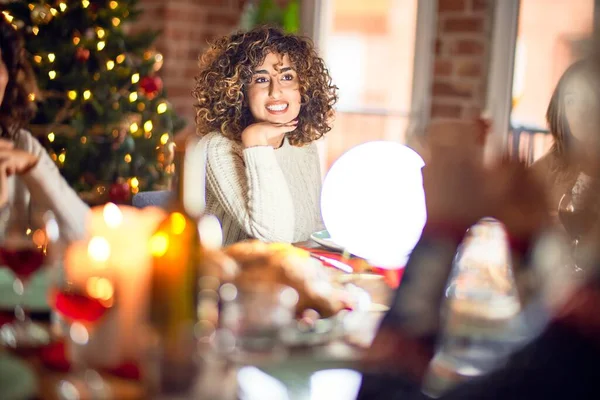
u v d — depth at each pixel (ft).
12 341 3.83
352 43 15.40
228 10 16.83
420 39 13.93
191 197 3.96
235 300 3.97
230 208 7.67
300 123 8.36
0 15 8.07
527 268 4.22
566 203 5.44
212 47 8.42
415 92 14.08
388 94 14.74
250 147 7.60
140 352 3.53
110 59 11.75
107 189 11.55
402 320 3.60
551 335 2.93
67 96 11.37
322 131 8.50
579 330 2.87
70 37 11.55
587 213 3.19
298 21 16.12
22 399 3.22
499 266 4.43
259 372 3.84
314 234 7.00
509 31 12.76
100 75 11.60
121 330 3.56
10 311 4.24
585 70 3.12
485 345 3.75
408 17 14.23
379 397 3.48
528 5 12.44
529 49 12.44
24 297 4.46
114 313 3.57
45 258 4.63
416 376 3.48
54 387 3.37
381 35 14.83
